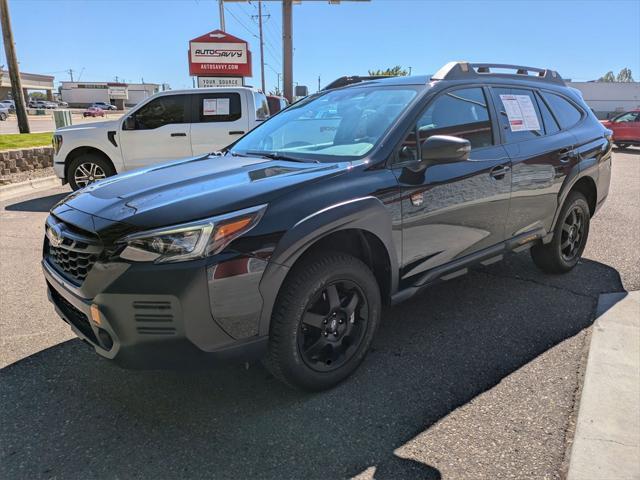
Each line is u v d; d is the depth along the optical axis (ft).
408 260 10.12
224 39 61.00
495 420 8.49
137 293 7.36
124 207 8.08
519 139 12.76
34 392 9.40
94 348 8.25
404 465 7.48
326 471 7.38
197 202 7.86
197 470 7.41
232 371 10.05
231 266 7.55
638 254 17.37
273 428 8.33
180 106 29.43
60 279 8.56
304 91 30.99
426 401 9.04
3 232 21.04
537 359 10.44
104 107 253.44
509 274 15.42
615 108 190.29
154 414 8.74
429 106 10.82
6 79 238.48
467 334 11.58
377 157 9.70
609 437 8.01
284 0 61.82
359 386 9.52
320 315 8.93
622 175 39.47
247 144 12.72
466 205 11.06
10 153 35.47
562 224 14.48
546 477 7.22
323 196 8.66
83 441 8.05
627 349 10.72
